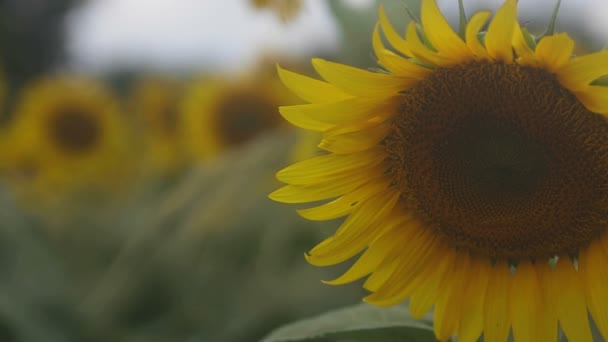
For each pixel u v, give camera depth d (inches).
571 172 26.8
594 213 27.0
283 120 65.2
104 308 51.5
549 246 27.3
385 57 25.4
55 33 126.4
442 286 27.5
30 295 50.1
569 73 25.2
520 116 26.4
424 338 26.7
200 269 49.4
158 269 50.5
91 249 63.0
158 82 77.6
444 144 26.8
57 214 66.8
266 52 65.3
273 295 48.7
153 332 52.5
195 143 66.7
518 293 27.4
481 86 26.3
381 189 27.3
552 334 27.1
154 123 75.4
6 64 122.9
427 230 27.7
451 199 27.4
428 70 26.1
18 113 73.4
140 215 56.8
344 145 26.6
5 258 54.2
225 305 50.7
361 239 27.4
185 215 41.3
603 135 26.4
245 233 42.8
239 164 40.3
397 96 26.5
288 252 44.9
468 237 27.6
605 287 26.9
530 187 27.2
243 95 65.4
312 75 62.1
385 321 27.3
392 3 33.3
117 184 73.7
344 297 46.4
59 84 73.0
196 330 52.3
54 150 72.2
